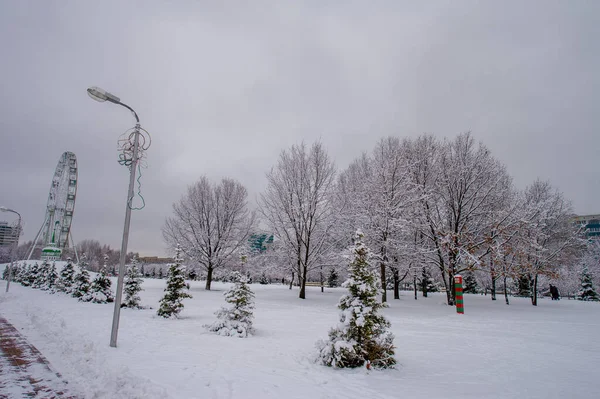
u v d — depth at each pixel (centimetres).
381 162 2414
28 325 1128
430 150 2572
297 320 1391
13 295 2316
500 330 1243
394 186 2230
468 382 620
